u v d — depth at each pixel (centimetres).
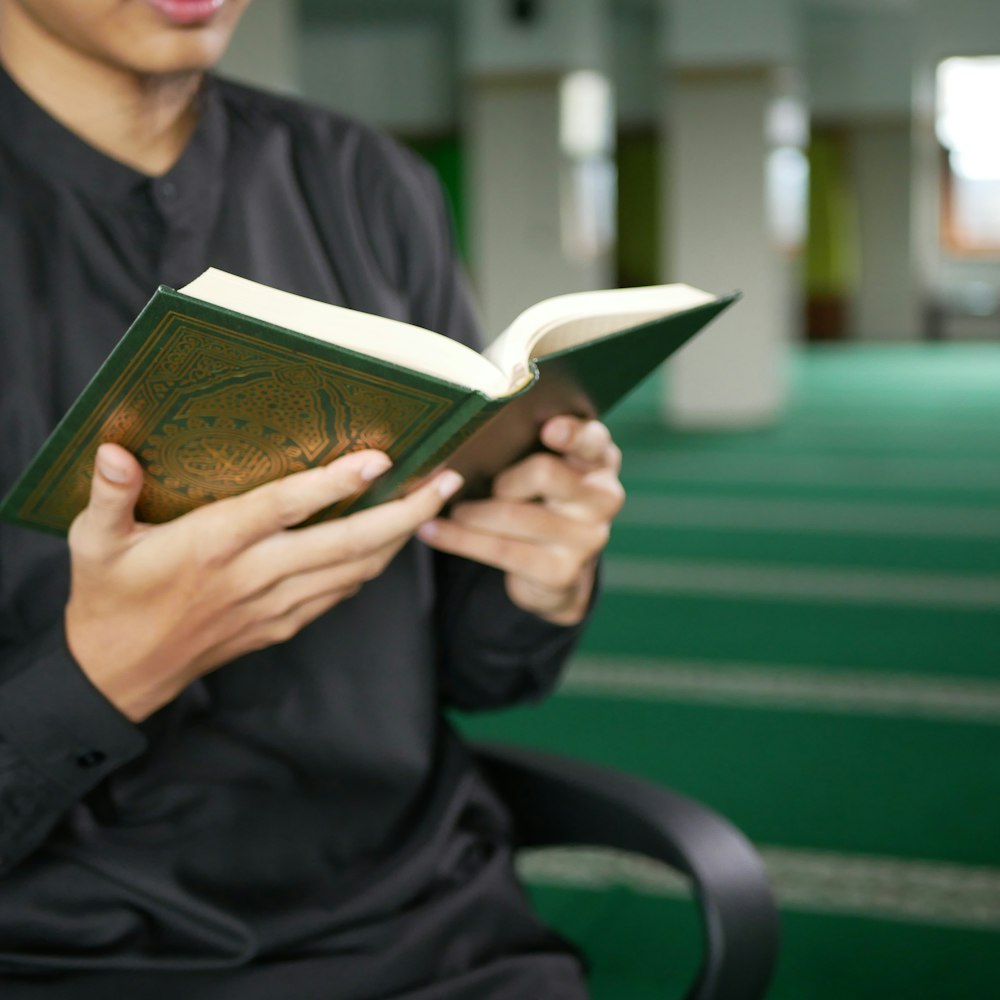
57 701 88
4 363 98
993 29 1633
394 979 100
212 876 99
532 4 1080
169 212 104
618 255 1783
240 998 96
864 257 1784
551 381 92
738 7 889
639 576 501
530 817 120
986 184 1811
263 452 86
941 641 411
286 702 105
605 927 240
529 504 106
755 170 911
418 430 84
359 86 1579
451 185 1585
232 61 518
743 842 107
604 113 1246
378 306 113
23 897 95
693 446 840
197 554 85
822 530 577
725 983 101
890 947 232
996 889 252
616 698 362
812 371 1417
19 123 101
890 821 281
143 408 80
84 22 95
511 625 116
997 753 318
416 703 109
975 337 1788
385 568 110
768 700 360
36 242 100
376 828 107
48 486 86
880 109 1709
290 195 111
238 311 78
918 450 808
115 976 95
